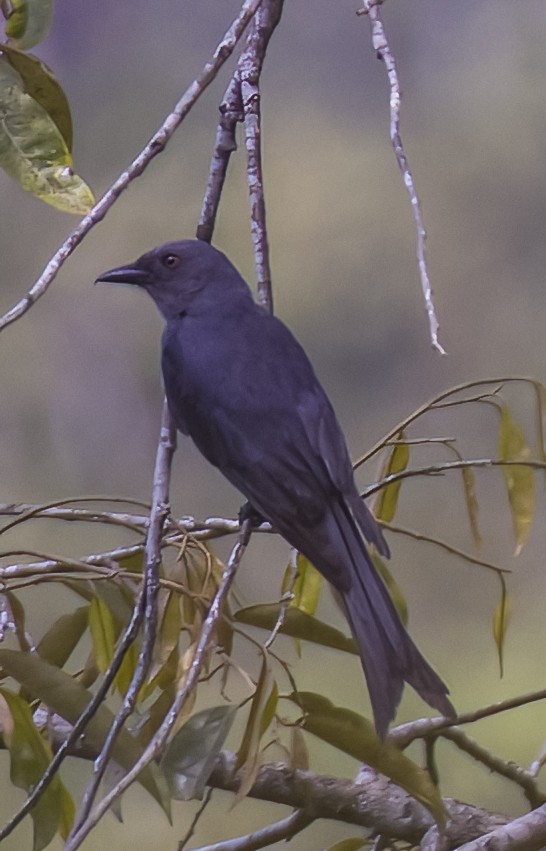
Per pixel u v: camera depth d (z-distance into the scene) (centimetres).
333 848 677
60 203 568
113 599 589
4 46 602
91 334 2117
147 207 2098
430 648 1592
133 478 2131
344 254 2036
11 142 572
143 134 2273
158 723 581
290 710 1275
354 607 587
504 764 707
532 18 2238
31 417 2059
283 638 1319
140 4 2473
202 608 584
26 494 2030
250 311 688
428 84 2278
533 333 2012
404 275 2030
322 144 2211
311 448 640
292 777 671
